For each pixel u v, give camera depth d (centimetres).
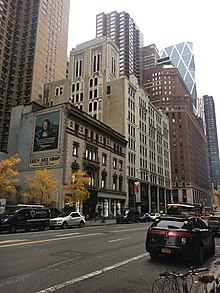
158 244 914
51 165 3859
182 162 11788
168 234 909
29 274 699
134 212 4028
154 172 7038
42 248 1119
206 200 15138
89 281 657
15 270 736
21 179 4109
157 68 13575
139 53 16525
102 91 6228
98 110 6153
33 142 4178
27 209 2184
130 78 6769
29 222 2161
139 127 6431
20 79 9094
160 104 12612
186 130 12094
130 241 1434
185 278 438
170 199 8050
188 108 13100
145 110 7025
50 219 2500
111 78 6575
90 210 4131
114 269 791
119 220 3625
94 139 4556
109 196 4722
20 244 1220
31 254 973
